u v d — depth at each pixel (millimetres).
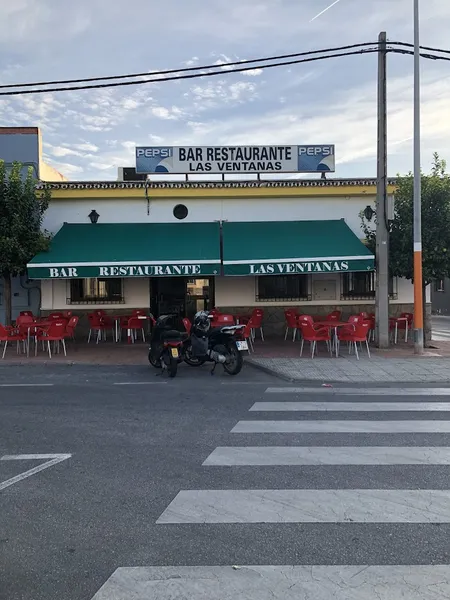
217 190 15352
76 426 6480
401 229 13164
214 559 3305
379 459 5156
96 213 15430
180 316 16156
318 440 5812
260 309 15188
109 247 14172
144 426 6461
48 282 15625
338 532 3652
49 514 3986
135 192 15312
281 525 3768
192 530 3703
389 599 2867
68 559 3326
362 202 15664
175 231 15047
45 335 12648
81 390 8844
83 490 4441
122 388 9016
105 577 3111
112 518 3906
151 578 3094
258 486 4496
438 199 12656
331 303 15828
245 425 6473
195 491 4395
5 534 3676
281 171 15516
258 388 8953
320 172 15555
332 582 3037
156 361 11016
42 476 4773
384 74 12844
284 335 15836
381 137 12961
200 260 13484
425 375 9766
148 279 15859
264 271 13414
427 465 4980
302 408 7375
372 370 10266
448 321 24453
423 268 12844
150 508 4070
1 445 5723
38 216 14336
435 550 3391
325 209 15672
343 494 4309
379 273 13164
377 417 6816
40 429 6352
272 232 14930
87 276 13375
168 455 5340
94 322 14273
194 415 7016
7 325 13836
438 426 6340
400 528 3705
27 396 8352
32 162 16422
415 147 11969
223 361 10141
